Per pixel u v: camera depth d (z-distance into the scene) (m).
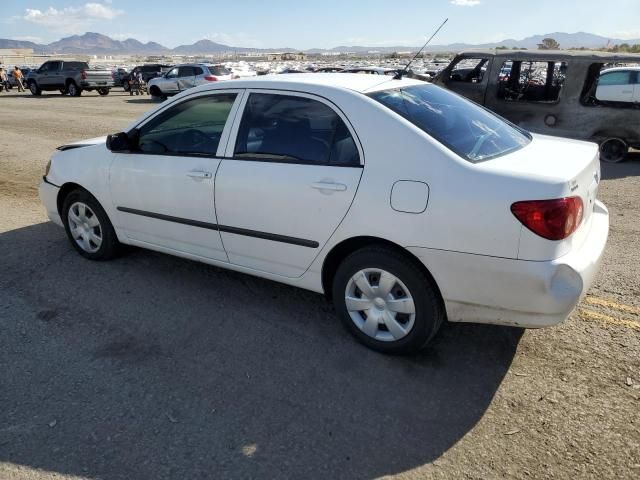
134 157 4.23
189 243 4.09
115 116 16.45
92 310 3.94
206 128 3.88
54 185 4.87
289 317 3.86
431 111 3.41
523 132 3.85
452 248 2.90
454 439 2.66
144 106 20.41
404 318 3.27
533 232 2.71
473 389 3.04
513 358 3.32
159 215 4.16
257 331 3.67
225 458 2.54
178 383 3.11
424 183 2.95
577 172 2.89
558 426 2.72
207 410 2.88
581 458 2.52
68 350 3.42
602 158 9.93
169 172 3.99
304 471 2.47
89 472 2.46
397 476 2.44
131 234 4.47
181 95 4.07
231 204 3.68
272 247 3.61
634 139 9.52
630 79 9.52
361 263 3.26
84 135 12.56
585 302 3.99
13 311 3.92
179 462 2.52
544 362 3.27
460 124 3.39
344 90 3.35
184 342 3.54
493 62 10.47
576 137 10.00
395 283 3.20
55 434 2.69
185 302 4.07
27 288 4.29
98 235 4.76
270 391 3.04
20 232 5.64
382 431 2.72
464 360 3.31
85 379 3.13
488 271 2.85
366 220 3.12
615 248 5.10
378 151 3.11
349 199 3.16
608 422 2.74
